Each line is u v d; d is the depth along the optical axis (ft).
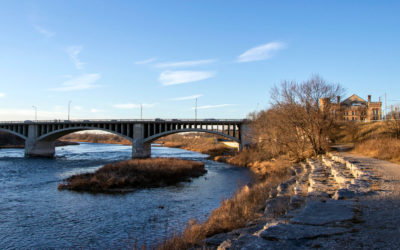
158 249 36.24
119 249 44.75
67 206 73.46
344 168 64.39
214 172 141.59
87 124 259.80
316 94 126.41
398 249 17.49
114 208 70.95
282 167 116.37
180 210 67.92
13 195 86.99
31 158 230.48
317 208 28.73
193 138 631.97
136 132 242.58
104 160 211.00
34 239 50.83
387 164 63.36
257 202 53.42
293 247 18.84
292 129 129.29
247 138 223.71
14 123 278.46
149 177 111.04
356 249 17.89
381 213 25.88
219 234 35.65
